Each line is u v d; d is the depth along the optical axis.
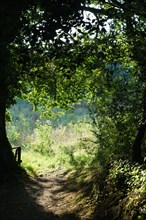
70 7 7.37
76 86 17.41
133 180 8.90
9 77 13.99
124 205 8.34
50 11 7.50
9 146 16.64
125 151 11.21
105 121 12.26
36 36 7.68
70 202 11.42
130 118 11.61
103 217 9.02
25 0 7.57
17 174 15.94
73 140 24.73
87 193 11.30
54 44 7.91
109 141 11.98
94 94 13.65
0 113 16.19
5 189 13.73
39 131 25.39
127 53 12.02
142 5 8.03
